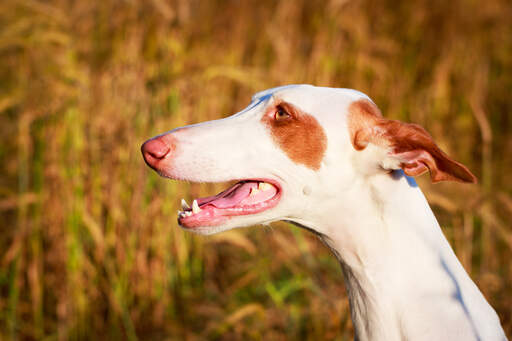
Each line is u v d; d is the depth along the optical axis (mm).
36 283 4352
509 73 7824
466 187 4465
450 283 2506
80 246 4426
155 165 2676
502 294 4020
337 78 6168
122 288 4535
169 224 4730
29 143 4539
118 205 4598
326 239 2709
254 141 2643
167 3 5188
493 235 5004
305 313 4258
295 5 6324
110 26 5086
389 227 2527
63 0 5207
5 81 5516
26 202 4383
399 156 2451
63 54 4855
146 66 4938
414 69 7379
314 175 2576
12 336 4211
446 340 2406
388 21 7344
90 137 4562
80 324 4387
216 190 5027
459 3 7316
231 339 4375
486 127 5238
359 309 2639
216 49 5848
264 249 4848
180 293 4820
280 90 2725
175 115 4812
